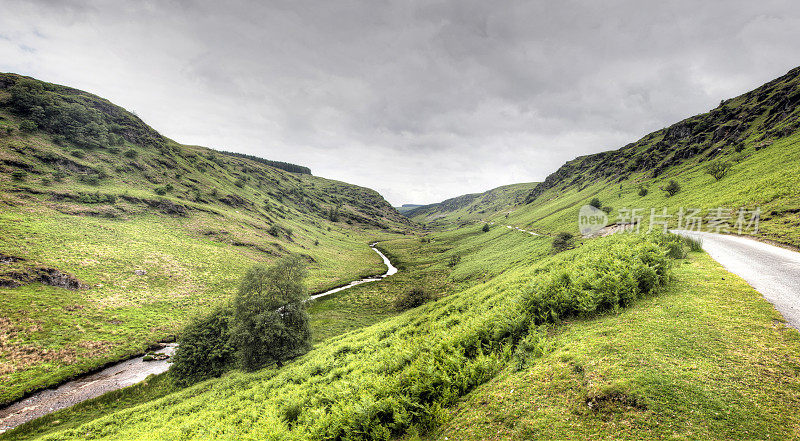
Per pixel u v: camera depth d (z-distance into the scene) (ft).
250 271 109.60
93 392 107.24
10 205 213.46
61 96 416.67
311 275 296.10
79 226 226.79
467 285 187.42
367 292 238.89
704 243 89.04
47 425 89.20
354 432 27.12
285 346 100.99
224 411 62.64
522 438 19.03
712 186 205.36
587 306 37.42
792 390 18.75
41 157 286.25
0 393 99.55
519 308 41.45
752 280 45.29
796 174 133.69
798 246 77.66
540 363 27.37
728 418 17.10
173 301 187.62
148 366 127.44
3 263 157.69
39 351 120.47
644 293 41.45
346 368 57.88
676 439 16.16
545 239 236.63
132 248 228.63
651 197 266.36
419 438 23.56
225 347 110.42
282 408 45.78
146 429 67.46
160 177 396.37
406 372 32.37
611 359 24.81
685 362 22.89
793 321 28.84
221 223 348.79
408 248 499.92
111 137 401.08
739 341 25.59
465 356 34.63
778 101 305.73
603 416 18.93
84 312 152.05
